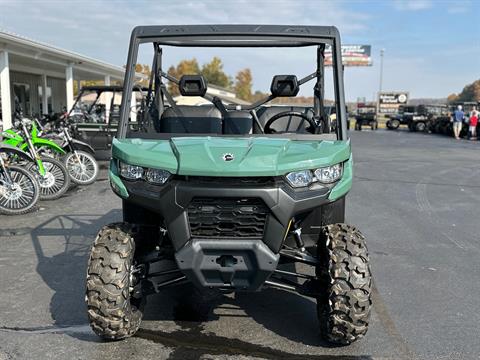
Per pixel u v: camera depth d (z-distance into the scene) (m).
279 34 3.96
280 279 3.61
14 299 4.39
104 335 3.41
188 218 3.15
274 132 4.14
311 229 3.77
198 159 3.16
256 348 3.53
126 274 3.33
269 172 3.10
